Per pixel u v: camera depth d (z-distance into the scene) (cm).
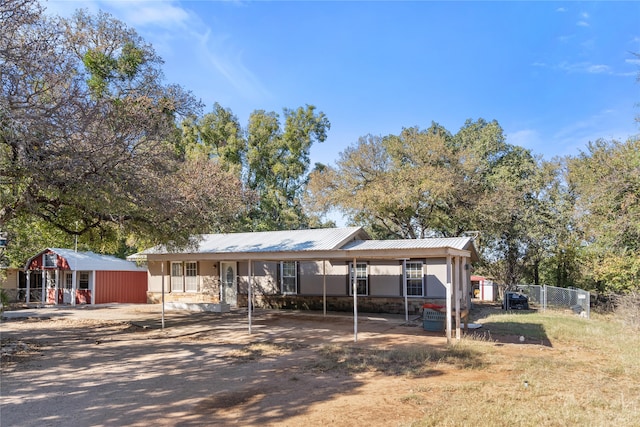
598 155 2236
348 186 3103
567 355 1066
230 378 862
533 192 3231
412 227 3183
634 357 1030
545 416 619
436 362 978
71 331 1483
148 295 2420
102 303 2462
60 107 1020
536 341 1259
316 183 3169
